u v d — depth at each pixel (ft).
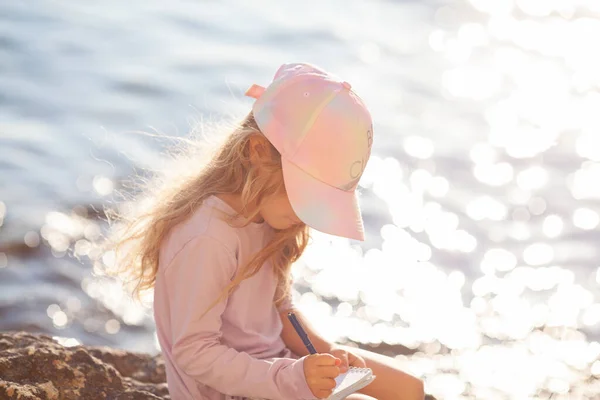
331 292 24.80
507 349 21.76
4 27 53.62
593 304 24.25
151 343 22.80
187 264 10.27
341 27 57.36
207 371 10.16
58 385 12.03
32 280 25.50
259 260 10.52
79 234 28.55
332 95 10.23
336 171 10.14
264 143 10.48
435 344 22.03
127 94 43.29
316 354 10.05
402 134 38.78
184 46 51.88
